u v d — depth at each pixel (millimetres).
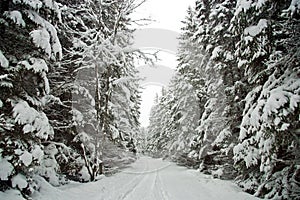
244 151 12062
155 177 20703
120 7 16188
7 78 8070
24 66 8523
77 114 14242
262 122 9039
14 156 8148
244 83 14430
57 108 14664
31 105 9211
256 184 12625
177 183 17250
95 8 16109
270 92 8594
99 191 12430
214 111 17906
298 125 8336
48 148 12438
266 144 9344
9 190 8023
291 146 9070
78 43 14125
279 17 10172
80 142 14914
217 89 17891
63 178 13281
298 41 8602
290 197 9836
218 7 16234
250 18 10562
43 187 9859
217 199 11594
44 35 8617
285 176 10141
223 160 18297
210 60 17828
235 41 15234
